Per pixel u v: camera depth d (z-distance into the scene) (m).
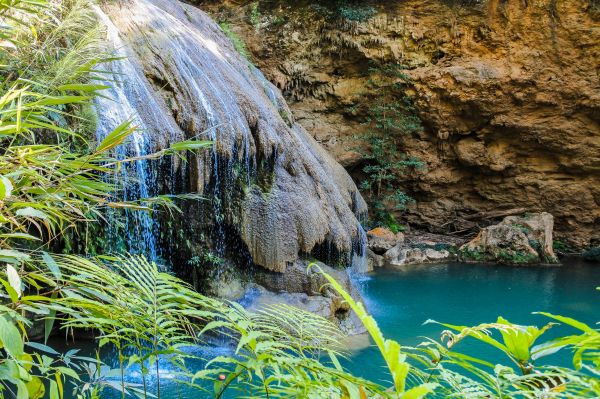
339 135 14.89
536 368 1.19
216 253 7.80
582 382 1.04
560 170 14.05
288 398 1.24
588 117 13.30
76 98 1.58
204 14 11.33
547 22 13.08
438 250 12.94
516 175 14.42
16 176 1.52
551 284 10.31
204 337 6.08
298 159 9.02
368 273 11.09
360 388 1.07
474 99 13.76
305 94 15.07
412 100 14.38
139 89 7.05
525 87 13.44
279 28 14.96
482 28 13.69
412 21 14.19
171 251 7.59
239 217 7.89
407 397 0.91
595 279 10.79
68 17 2.76
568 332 7.36
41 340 6.07
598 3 12.59
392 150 14.42
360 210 12.96
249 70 10.87
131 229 6.70
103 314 1.37
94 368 1.56
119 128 1.66
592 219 13.87
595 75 12.91
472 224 14.75
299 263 8.13
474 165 14.56
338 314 7.34
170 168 7.19
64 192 1.75
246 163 8.11
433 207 15.11
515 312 8.40
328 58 14.81
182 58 8.12
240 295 7.56
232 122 7.98
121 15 7.94
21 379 1.07
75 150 5.18
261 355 1.24
